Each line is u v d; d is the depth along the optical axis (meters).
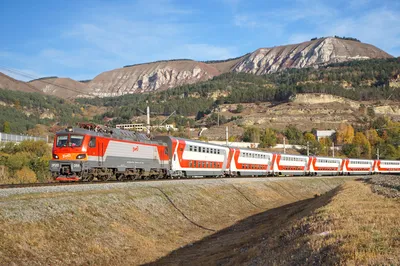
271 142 148.38
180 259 23.31
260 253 18.41
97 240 22.47
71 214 23.12
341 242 14.38
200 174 51.22
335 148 155.38
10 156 67.81
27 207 21.06
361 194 30.50
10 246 17.75
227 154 57.38
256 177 64.94
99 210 25.59
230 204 43.94
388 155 136.50
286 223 26.06
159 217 30.78
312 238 16.17
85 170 31.17
